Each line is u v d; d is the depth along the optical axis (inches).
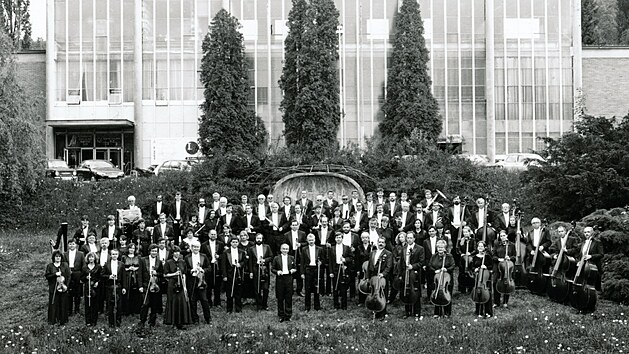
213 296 848.9
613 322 687.1
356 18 1887.3
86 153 1943.9
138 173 1531.7
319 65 1723.7
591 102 1941.4
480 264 722.8
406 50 1782.7
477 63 1891.0
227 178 1245.7
